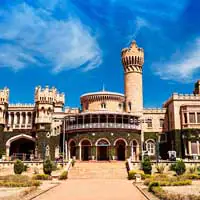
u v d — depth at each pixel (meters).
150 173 51.00
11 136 81.81
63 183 42.75
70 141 73.38
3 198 26.36
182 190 31.69
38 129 78.06
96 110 77.44
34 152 83.19
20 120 83.62
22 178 42.12
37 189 33.88
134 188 36.06
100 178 50.97
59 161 61.47
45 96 79.81
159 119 81.44
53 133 79.19
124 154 74.44
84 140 71.38
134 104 82.06
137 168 55.91
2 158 70.69
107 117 71.62
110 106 80.25
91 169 55.84
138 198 27.45
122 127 71.44
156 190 29.45
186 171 54.75
